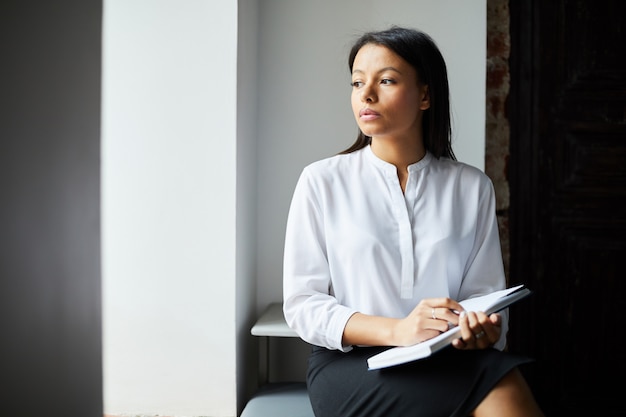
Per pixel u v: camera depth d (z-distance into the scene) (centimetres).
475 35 244
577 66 268
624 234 270
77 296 77
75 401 76
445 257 158
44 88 69
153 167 221
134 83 221
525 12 268
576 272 272
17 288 64
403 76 158
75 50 76
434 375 132
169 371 222
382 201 163
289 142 259
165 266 222
